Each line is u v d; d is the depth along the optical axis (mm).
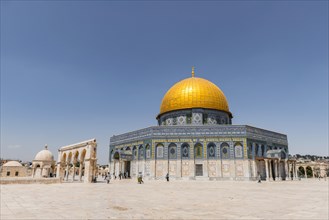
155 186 26125
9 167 60656
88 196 16172
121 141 49000
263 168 42531
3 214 9617
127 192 19109
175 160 40500
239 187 24672
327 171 79062
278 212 10086
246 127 40562
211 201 13578
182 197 15570
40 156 60000
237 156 39719
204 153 40312
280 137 48812
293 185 28234
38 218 8859
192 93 46844
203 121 45781
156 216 9250
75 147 39188
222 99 48656
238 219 8695
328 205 12062
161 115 50906
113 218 8875
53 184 29703
